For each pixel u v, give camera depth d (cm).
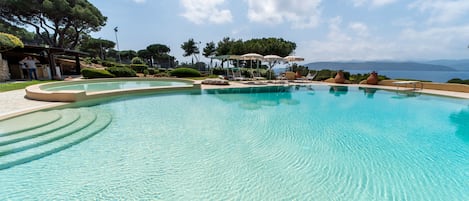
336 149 422
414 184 301
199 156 381
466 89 1079
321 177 318
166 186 289
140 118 627
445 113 720
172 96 1034
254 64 3152
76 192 274
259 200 264
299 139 476
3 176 308
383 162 366
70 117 554
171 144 434
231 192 279
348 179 313
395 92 1233
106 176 311
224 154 391
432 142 458
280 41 2928
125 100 905
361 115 695
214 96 1055
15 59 1761
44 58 1991
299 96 1090
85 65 2817
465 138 482
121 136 474
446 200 266
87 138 457
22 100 751
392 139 477
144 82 1636
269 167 346
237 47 2855
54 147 392
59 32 2664
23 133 428
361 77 1695
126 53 4769
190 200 262
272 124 588
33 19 2477
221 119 632
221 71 2412
